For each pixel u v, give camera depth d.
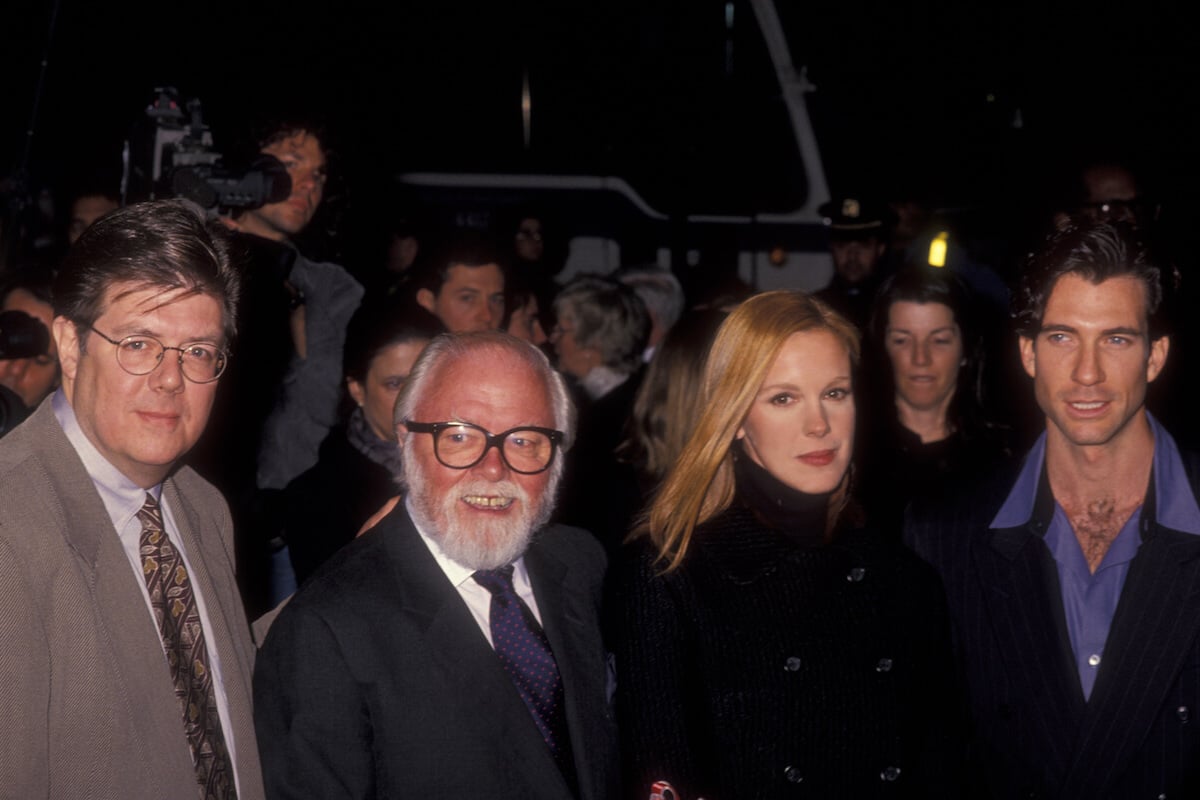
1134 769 2.58
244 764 2.22
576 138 7.76
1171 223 5.32
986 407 4.09
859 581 2.55
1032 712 2.66
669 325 5.94
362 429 3.72
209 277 2.12
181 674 2.16
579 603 2.52
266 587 3.71
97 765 2.02
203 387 2.14
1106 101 7.75
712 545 2.53
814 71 8.09
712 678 2.46
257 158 3.83
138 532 2.18
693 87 7.85
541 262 6.96
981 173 7.41
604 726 2.43
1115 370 2.53
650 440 3.72
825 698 2.46
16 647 1.94
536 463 2.37
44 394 3.59
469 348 2.42
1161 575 2.58
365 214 6.42
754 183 7.75
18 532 1.99
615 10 7.86
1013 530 2.71
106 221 2.11
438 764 2.24
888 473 3.82
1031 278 2.61
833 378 2.47
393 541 2.39
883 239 6.35
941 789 2.57
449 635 2.30
